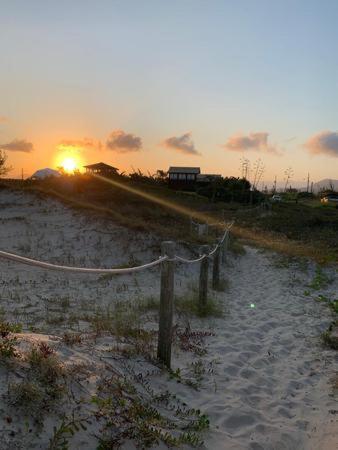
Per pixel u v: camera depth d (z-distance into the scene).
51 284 10.84
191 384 4.80
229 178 58.50
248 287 11.87
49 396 3.20
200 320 7.88
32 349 3.74
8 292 9.52
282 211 41.16
